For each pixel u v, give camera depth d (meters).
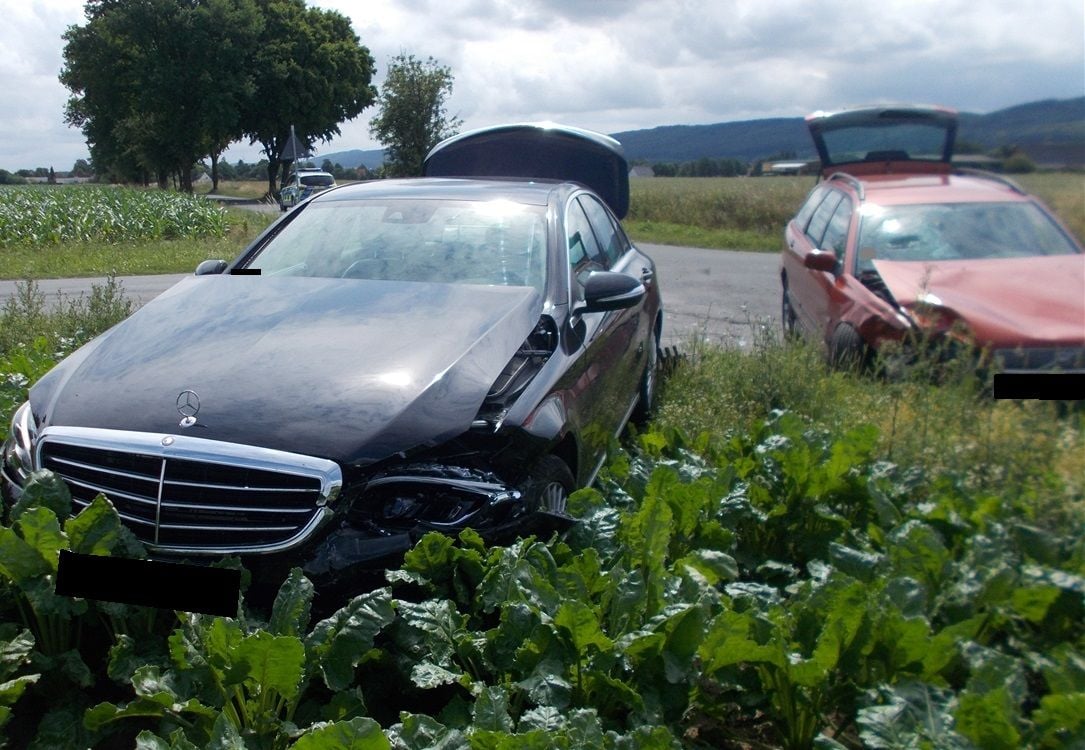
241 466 2.94
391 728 2.40
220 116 59.09
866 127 4.33
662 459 4.47
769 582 3.78
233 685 2.53
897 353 5.42
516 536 3.21
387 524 3.05
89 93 64.62
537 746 2.22
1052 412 4.61
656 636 2.65
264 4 63.97
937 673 2.79
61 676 2.83
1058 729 2.43
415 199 5.03
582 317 4.51
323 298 4.03
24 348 6.75
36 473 3.07
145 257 16.97
